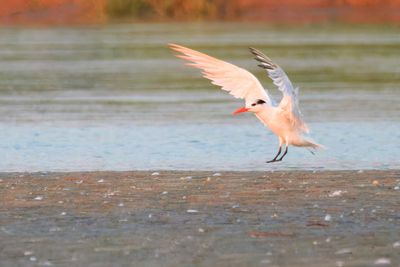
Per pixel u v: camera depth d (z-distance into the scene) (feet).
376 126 71.05
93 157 59.31
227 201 45.47
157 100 88.69
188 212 43.21
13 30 169.58
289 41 143.33
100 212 43.32
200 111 81.00
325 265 34.68
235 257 35.83
